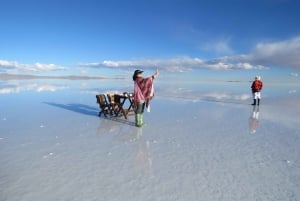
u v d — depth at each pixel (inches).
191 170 224.2
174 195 180.9
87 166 231.5
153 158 253.4
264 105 657.6
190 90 1270.9
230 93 1078.4
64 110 546.9
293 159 254.1
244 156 261.1
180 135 342.6
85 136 334.3
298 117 483.2
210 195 181.3
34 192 183.2
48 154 262.4
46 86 1539.1
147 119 452.4
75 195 179.8
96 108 581.9
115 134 346.0
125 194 181.6
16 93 948.0
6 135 335.9
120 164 237.0
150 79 376.8
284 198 178.5
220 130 373.4
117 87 1514.5
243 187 193.8
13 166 229.8
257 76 646.5
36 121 426.9
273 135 347.6
